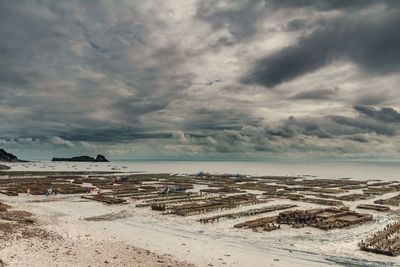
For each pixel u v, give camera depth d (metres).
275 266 49.25
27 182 171.50
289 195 126.88
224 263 49.97
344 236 66.75
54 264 44.06
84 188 140.88
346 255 54.84
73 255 48.66
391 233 68.62
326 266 49.66
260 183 186.25
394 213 93.31
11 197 116.38
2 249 47.69
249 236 66.12
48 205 99.50
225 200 111.19
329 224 74.31
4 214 73.94
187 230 70.62
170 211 91.50
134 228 71.75
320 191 146.00
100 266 44.88
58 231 63.09
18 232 58.00
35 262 44.16
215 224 76.50
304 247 59.16
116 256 50.00
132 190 140.00
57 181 182.25
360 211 96.06
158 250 55.62
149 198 116.88
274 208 96.06
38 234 58.62
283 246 59.59
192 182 189.12
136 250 54.47
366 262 51.53
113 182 178.88
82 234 63.06
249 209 96.19
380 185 180.75
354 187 167.00
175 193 130.88
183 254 53.84
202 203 105.44
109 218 82.12
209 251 55.88
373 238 63.88
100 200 109.62
